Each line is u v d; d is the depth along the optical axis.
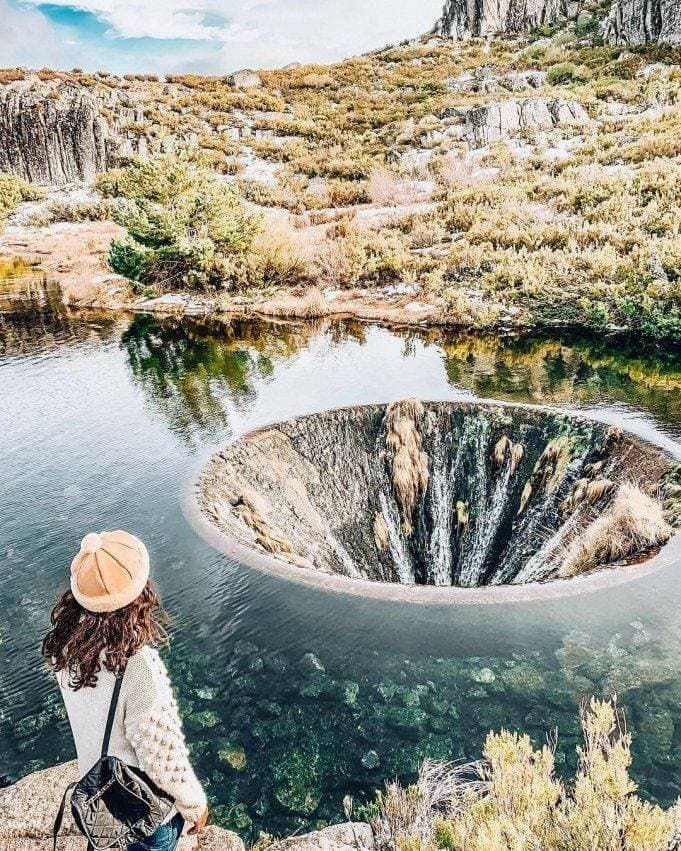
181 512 8.41
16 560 7.65
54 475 9.98
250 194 40.47
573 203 25.09
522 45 76.25
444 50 82.56
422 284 21.86
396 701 5.09
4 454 10.92
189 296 24.06
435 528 11.29
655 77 45.16
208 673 5.47
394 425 11.62
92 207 49.06
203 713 5.08
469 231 24.50
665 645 5.50
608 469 9.88
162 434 11.53
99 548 1.71
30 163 63.91
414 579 10.78
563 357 15.21
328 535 10.60
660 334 15.91
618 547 7.67
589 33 66.56
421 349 16.62
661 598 6.14
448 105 53.06
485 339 17.22
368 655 5.57
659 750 4.51
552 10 80.25
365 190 37.69
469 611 6.05
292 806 4.33
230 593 6.50
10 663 5.85
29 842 3.05
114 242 24.81
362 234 26.81
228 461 10.21
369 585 6.56
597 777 2.92
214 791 4.46
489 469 11.30
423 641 5.70
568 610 6.02
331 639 5.77
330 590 6.43
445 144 41.22
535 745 4.62
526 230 23.16
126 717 1.71
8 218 50.00
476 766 4.46
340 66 84.38
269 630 5.93
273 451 11.01
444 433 11.66
